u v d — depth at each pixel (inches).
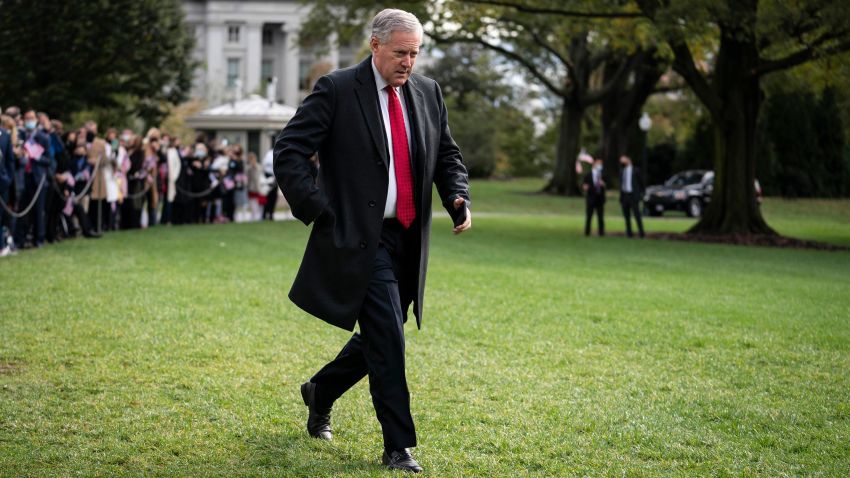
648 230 1043.3
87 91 1439.5
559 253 699.4
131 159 790.5
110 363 269.7
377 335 181.3
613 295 443.5
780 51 908.0
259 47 3526.1
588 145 2235.5
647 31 800.3
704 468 186.9
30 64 1359.5
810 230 1125.7
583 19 984.9
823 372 279.4
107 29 1401.3
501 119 2751.0
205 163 909.8
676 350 310.5
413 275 190.1
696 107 1849.2
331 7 1337.4
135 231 769.6
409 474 177.9
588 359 293.4
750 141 940.6
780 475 183.2
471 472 182.1
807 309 407.5
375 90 185.2
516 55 1600.6
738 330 349.4
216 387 247.1
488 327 346.9
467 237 863.7
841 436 211.3
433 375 266.7
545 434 209.6
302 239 741.3
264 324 340.8
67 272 462.3
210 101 2600.9
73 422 211.0
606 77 1839.3
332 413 225.8
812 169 1664.6
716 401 241.8
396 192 185.8
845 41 807.7
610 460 191.5
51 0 1327.5
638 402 239.9
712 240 894.4
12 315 337.4
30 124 585.6
